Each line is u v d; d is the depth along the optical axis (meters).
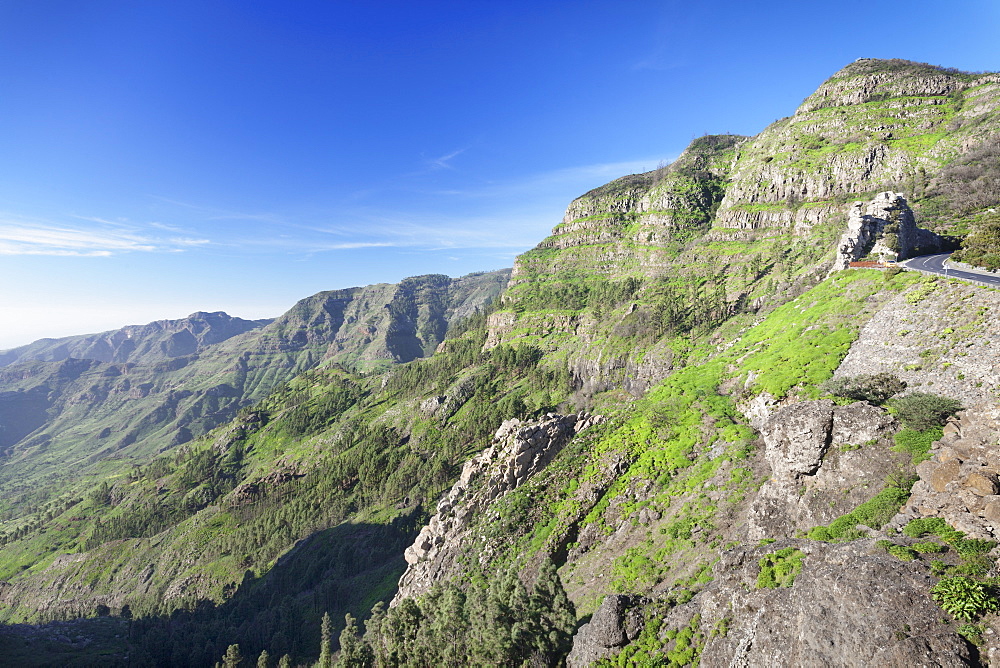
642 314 191.38
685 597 39.12
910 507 33.81
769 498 47.00
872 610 25.19
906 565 27.16
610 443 78.69
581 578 57.75
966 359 49.53
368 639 65.94
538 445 83.06
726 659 30.75
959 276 68.81
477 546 71.94
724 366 95.06
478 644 46.97
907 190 160.38
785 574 32.44
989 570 25.23
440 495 179.75
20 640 150.00
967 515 29.42
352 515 195.00
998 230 83.88
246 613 164.12
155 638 141.25
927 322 60.72
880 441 42.12
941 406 42.19
